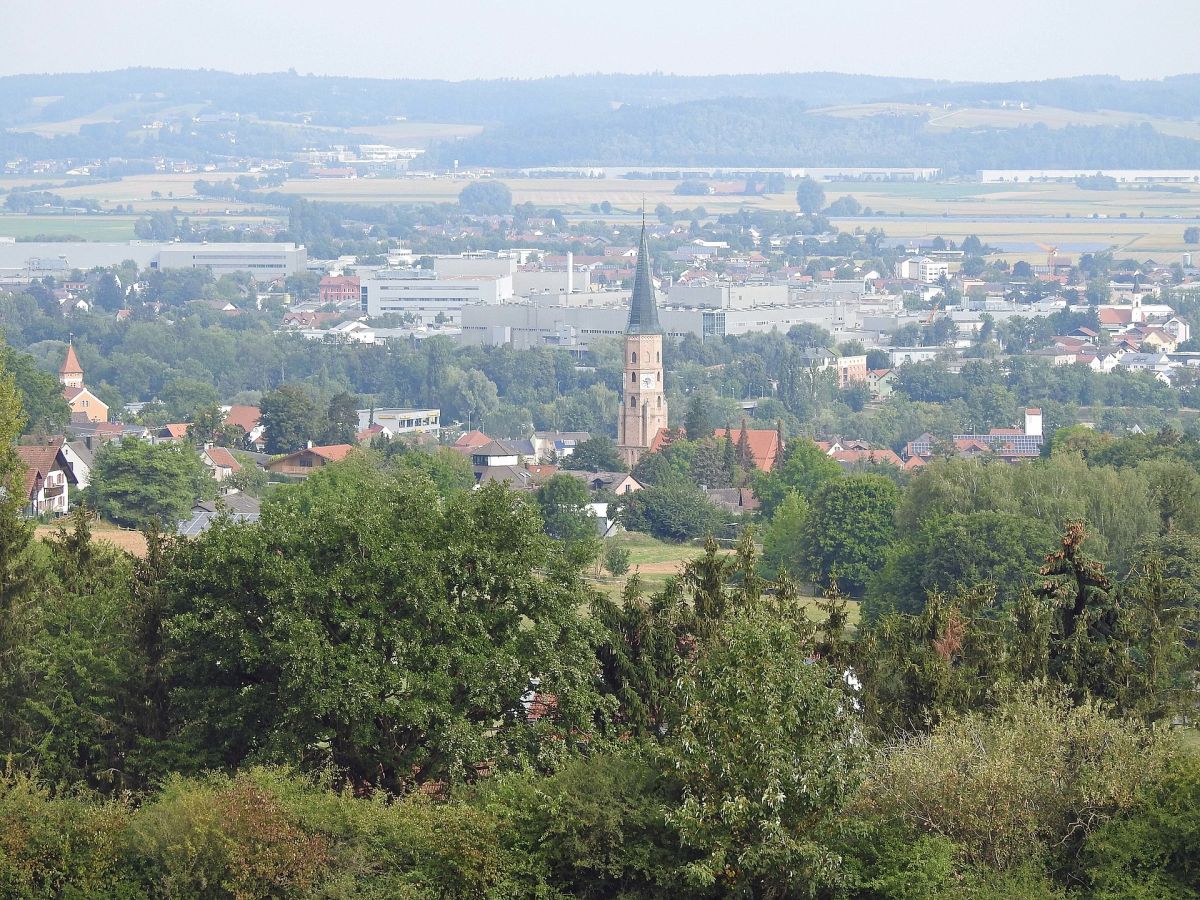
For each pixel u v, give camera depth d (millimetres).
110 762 117312
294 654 110375
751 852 96875
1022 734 105938
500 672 114500
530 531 121500
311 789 107312
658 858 100938
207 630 115375
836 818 99312
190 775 113875
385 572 115562
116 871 102500
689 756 100000
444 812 102375
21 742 117312
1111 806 102188
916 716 121312
